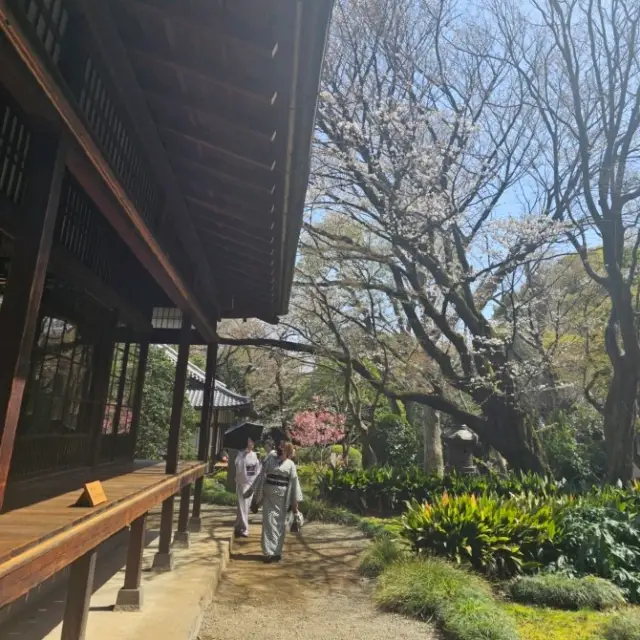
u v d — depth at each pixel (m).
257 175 3.77
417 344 12.84
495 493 9.03
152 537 7.37
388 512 11.17
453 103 12.02
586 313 13.91
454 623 4.45
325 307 12.73
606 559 6.15
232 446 17.38
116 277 5.52
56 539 2.08
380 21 11.36
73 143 2.29
